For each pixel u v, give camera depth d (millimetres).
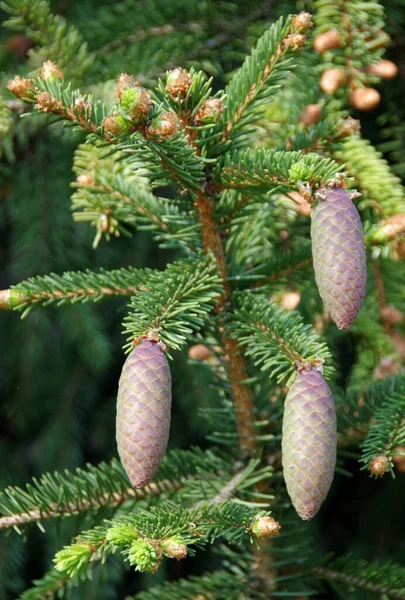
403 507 1805
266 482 1223
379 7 1263
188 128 1111
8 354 1821
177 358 1664
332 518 1878
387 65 1275
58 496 1176
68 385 1830
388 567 1212
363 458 1128
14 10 1311
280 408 1227
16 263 1616
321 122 1191
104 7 1403
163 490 1206
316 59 1324
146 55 1382
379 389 1222
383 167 1271
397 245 1213
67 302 1182
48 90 1106
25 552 1641
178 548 1043
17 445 1842
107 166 1278
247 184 1129
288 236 1350
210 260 1174
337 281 1066
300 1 1358
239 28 1398
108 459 1836
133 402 1048
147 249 1733
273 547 1231
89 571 1190
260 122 1301
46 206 1593
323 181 1081
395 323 1330
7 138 1350
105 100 1333
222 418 1251
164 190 1675
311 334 1133
